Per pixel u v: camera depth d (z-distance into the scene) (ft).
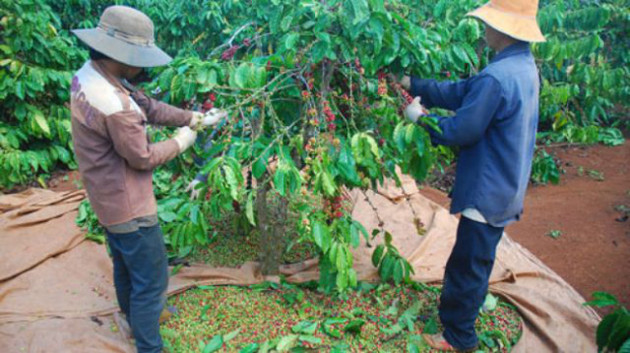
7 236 11.62
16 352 7.72
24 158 14.85
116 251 7.61
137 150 6.39
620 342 6.86
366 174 8.63
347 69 8.14
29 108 15.51
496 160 7.07
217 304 9.23
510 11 6.97
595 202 14.93
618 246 12.25
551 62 17.84
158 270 7.27
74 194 14.05
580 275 11.05
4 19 14.67
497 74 6.72
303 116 8.43
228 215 13.19
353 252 11.11
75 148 6.65
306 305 9.24
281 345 7.95
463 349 8.13
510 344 8.52
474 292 7.60
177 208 8.56
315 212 7.98
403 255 11.11
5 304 9.11
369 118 8.71
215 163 6.89
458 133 6.86
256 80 7.41
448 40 8.44
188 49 20.18
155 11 20.95
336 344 8.25
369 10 7.26
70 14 20.94
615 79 16.44
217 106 8.52
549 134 21.04
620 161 18.48
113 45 6.15
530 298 9.47
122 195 6.70
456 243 7.61
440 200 15.29
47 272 10.27
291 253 11.32
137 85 9.11
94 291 9.73
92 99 6.20
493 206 7.11
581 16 14.49
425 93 8.04
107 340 8.05
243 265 10.46
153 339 7.52
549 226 13.48
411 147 8.18
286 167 7.16
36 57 15.61
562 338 8.41
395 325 8.66
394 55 7.24
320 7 7.07
